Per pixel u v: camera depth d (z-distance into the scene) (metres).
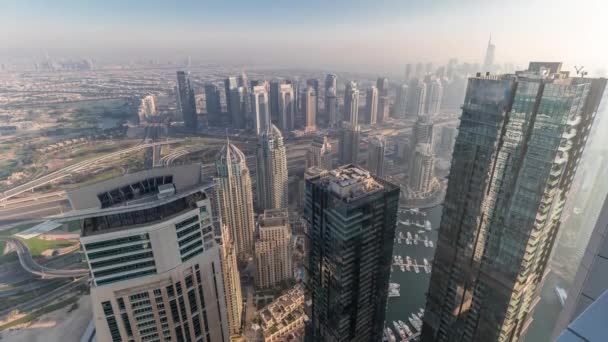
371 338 154.00
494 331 129.25
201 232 99.06
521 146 109.94
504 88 111.00
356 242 121.75
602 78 105.94
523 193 111.44
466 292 137.12
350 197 118.69
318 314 151.62
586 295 40.88
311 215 135.62
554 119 100.75
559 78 110.56
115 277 89.12
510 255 118.38
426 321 161.62
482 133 120.19
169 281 94.12
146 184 101.19
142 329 96.38
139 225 89.06
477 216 127.06
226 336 115.69
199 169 105.31
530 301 133.38
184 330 102.19
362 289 135.38
